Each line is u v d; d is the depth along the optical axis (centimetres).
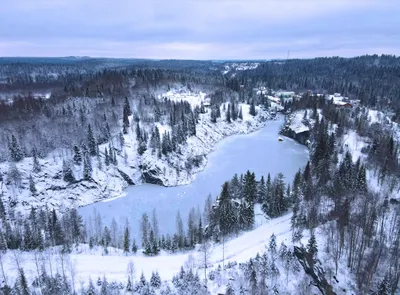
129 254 8200
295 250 7450
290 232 8738
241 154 17738
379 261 6881
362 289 6341
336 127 17725
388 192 10244
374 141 13875
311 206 9419
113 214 11562
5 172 12256
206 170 15550
